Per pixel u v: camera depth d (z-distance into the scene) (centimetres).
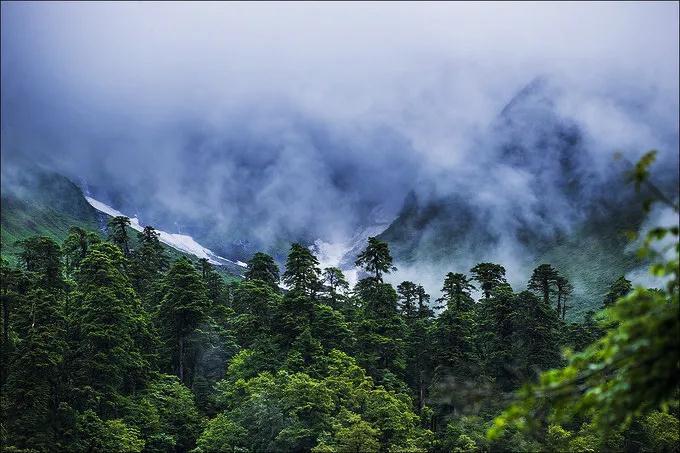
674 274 729
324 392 6000
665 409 793
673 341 681
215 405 7194
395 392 7250
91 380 6072
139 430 6012
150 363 7394
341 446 5241
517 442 4169
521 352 7119
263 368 7288
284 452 5600
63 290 7619
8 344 5759
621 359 708
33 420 5109
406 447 5584
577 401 770
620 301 758
